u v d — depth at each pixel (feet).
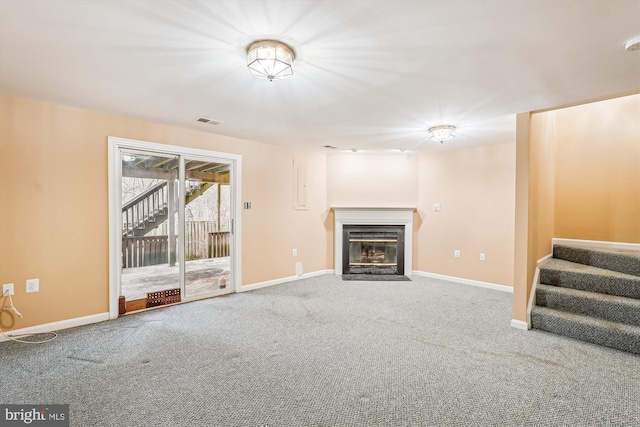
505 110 10.27
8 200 9.36
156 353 8.54
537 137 11.09
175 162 12.88
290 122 11.91
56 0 4.86
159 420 5.86
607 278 10.29
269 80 7.32
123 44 6.27
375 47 6.32
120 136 11.29
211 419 5.90
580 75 7.59
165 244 12.68
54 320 10.11
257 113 10.78
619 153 12.33
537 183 11.26
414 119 11.36
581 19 5.31
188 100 9.54
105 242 11.07
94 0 4.87
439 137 12.55
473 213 16.56
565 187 13.53
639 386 7.04
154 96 9.21
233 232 14.70
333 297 13.99
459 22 5.43
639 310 9.09
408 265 18.74
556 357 8.41
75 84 8.33
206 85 8.35
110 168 11.07
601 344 9.12
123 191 11.61
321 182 18.80
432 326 10.60
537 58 6.74
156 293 12.44
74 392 6.72
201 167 13.65
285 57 6.30
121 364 7.93
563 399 6.57
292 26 5.61
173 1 4.90
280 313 11.84
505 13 5.16
